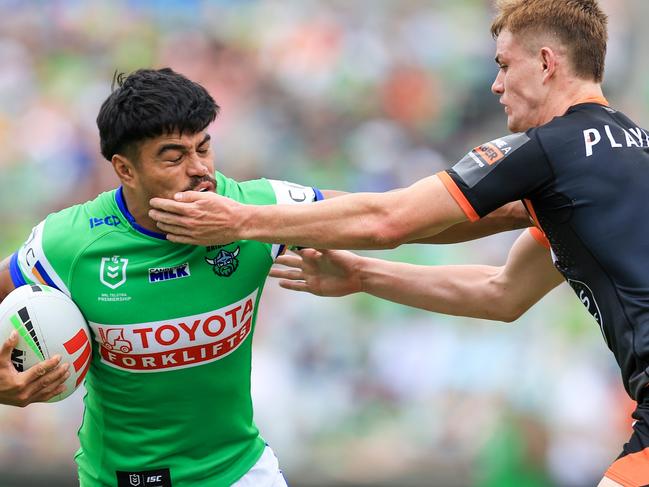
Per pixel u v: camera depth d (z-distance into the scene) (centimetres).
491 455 3133
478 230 1606
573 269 1356
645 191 1320
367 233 1338
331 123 4641
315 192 1465
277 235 1328
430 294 1642
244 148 4534
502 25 1442
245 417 1479
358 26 4931
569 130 1342
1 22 5025
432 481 3175
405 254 3819
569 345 3359
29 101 4716
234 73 4841
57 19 5038
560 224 1341
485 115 4725
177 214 1296
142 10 5081
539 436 3142
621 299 1300
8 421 3216
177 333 1366
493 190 1325
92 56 4959
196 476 1448
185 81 1307
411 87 4734
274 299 3650
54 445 3197
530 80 1409
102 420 1441
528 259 1594
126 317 1359
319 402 3447
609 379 3284
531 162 1325
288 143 4584
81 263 1356
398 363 3481
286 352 3547
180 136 1287
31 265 1372
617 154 1332
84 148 4562
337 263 1628
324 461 3288
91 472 1486
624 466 1281
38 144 4541
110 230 1356
